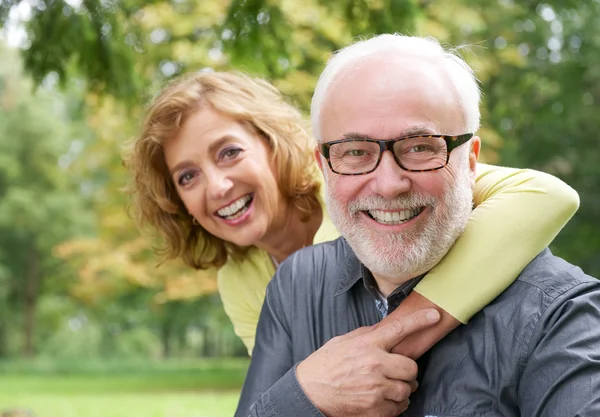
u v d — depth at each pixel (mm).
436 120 1801
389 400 1861
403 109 1793
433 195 1815
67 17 5320
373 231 1867
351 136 1826
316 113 1917
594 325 1747
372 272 2014
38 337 40500
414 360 1913
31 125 31328
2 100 30125
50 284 33000
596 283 1832
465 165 1868
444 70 1839
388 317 1922
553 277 1851
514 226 1917
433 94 1803
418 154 1808
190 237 3127
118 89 5746
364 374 1856
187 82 2932
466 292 1869
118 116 10352
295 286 2197
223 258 3121
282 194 3010
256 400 2064
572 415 1662
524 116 13008
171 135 2852
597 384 1671
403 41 1859
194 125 2836
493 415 1809
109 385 19578
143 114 3000
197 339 48469
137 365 28391
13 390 18156
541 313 1790
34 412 12680
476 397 1830
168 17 7508
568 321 1757
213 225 2939
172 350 46844
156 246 3234
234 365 28406
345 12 4934
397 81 1805
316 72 6969
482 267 1884
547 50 12562
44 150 31562
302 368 1933
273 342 2178
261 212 2928
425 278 1934
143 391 17234
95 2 5363
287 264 2264
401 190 1793
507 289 1884
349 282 2088
